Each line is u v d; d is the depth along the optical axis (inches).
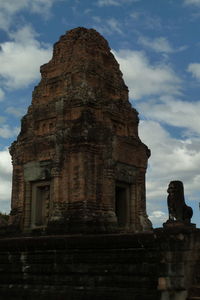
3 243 1000.9
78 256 900.6
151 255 820.0
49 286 917.8
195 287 818.8
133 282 826.2
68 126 1167.6
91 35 1294.3
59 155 1146.7
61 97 1210.6
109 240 869.8
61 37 1322.6
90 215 1083.9
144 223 1242.0
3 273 991.0
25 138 1256.8
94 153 1147.9
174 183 867.4
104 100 1226.6
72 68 1234.6
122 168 1222.3
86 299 852.6
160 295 780.0
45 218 1183.6
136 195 1267.2
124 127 1288.1
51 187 1175.0
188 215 872.9
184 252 812.0
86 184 1102.4
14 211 1229.1
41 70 1322.6
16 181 1251.2
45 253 941.8
